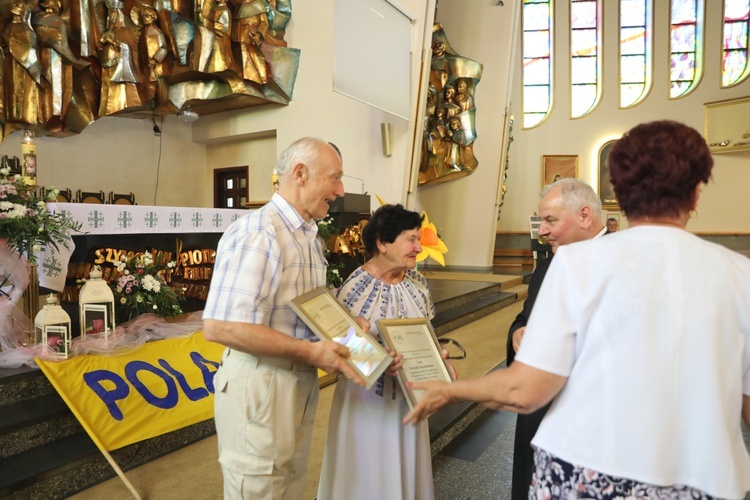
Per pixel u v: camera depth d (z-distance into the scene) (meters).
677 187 1.03
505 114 11.27
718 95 12.93
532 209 14.36
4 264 2.99
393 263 1.84
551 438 1.05
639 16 13.61
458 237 11.69
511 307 8.12
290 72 6.69
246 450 1.54
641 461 0.96
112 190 6.61
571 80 14.10
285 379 1.56
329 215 6.16
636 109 13.58
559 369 1.02
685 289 0.98
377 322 1.68
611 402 0.98
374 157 7.78
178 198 7.47
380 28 7.42
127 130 6.79
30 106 5.02
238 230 1.53
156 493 2.34
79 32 5.26
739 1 12.71
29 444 2.45
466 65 10.59
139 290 3.72
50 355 2.74
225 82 6.32
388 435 1.76
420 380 1.59
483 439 3.26
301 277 1.60
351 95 6.98
